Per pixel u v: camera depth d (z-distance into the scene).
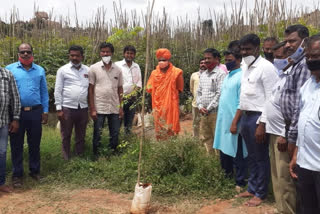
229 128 3.90
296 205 3.03
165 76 5.43
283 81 2.95
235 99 3.86
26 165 5.13
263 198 3.65
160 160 4.43
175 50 10.10
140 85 6.09
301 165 2.37
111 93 5.34
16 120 4.23
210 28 11.27
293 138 2.57
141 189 3.48
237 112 3.77
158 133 5.08
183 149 4.46
